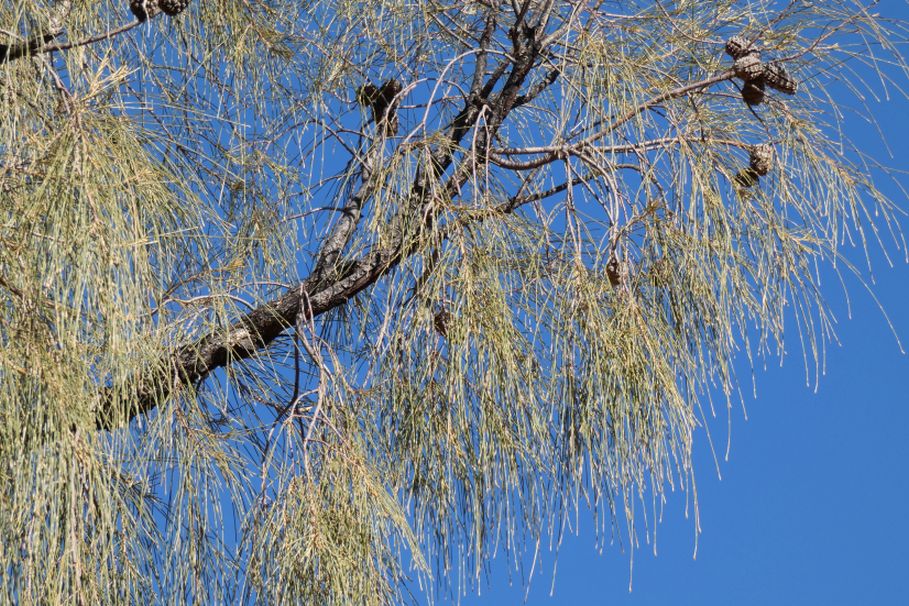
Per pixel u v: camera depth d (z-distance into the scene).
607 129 3.93
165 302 3.73
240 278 4.09
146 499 3.62
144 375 3.57
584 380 3.73
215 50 4.50
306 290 4.34
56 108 3.40
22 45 3.43
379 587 3.63
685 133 3.96
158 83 4.35
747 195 3.93
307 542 3.59
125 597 3.34
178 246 4.05
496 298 3.69
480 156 4.04
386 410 3.90
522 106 4.86
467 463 3.74
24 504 3.08
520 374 3.76
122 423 3.17
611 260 3.76
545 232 3.79
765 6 4.13
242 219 4.50
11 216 3.19
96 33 3.97
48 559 3.05
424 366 3.77
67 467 3.13
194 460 3.63
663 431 3.69
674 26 4.17
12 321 3.11
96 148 3.24
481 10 4.92
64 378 3.08
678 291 3.86
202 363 3.96
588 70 4.02
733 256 3.81
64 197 3.07
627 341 3.69
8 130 3.27
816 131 3.96
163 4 3.68
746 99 4.01
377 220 3.80
